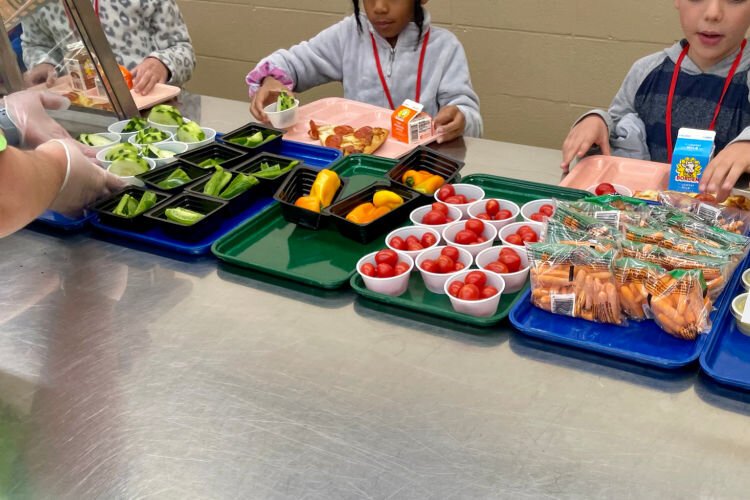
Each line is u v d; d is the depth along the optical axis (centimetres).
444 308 106
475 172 149
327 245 125
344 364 96
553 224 110
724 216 120
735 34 160
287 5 312
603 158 153
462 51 206
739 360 92
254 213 136
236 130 164
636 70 185
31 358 101
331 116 182
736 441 79
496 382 91
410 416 86
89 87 159
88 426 89
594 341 97
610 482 75
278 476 79
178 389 94
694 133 133
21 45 143
